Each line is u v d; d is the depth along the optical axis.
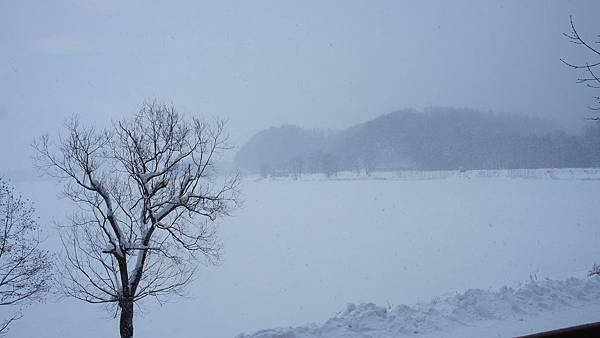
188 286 25.97
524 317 10.01
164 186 12.95
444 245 35.69
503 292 11.52
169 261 19.28
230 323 19.44
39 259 14.17
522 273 24.34
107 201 12.62
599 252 29.28
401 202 71.94
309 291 24.14
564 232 38.72
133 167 13.38
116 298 12.63
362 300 21.62
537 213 52.12
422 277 25.61
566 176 102.50
